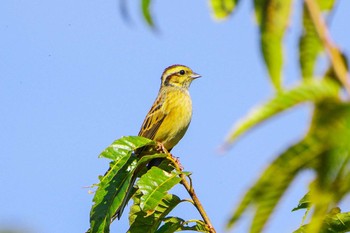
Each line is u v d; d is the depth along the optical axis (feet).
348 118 10.50
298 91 10.56
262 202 11.12
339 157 10.79
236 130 10.50
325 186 11.13
